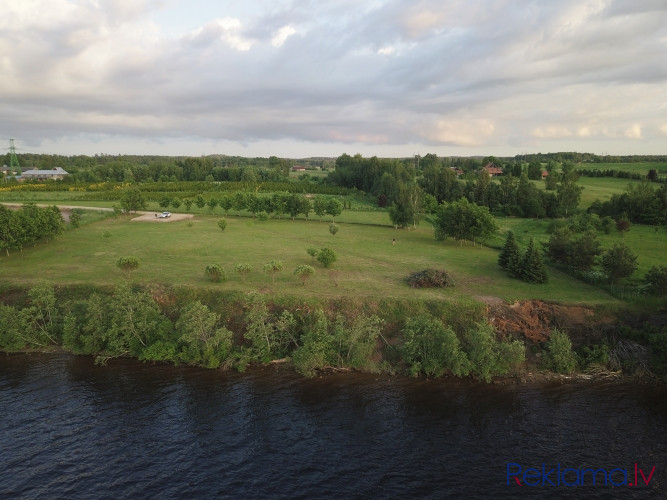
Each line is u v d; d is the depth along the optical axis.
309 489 25.28
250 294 44.94
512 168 172.12
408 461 27.72
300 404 33.94
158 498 24.45
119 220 95.25
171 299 46.66
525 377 37.88
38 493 24.64
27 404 33.22
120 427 30.72
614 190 127.06
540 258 52.31
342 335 39.34
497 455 28.34
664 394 35.53
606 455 28.41
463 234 73.25
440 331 38.56
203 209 115.62
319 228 91.38
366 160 194.12
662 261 59.22
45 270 54.22
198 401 34.12
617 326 41.69
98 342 41.25
